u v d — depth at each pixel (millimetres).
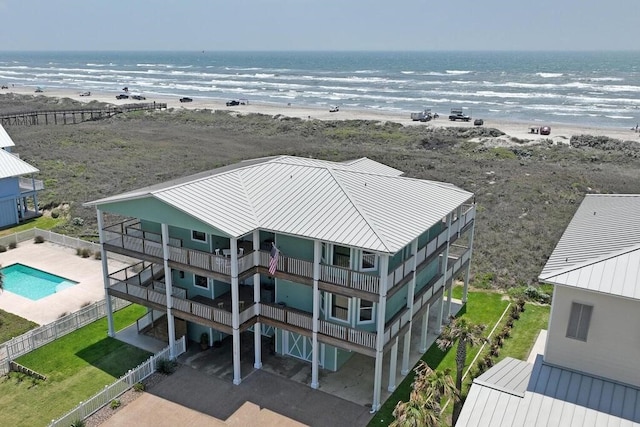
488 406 16250
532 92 169000
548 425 15383
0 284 31391
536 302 32625
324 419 21812
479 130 93250
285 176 25484
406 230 21469
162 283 27578
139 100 150125
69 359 25984
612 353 16625
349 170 26156
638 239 17391
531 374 17391
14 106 130375
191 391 23531
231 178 25484
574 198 52344
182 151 77375
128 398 22984
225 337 27828
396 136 89875
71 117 114062
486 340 21094
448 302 30000
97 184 58312
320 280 22250
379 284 21016
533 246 40469
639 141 86688
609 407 15883
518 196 52562
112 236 26781
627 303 15938
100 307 30188
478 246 40562
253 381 24312
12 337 27719
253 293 26641
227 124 107312
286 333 25969
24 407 22375
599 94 161625
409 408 16438
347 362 25953
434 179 59188
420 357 26609
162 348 27078
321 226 21594
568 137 90625
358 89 185625
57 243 41844
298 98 161125
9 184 45469
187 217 23016
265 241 25594
